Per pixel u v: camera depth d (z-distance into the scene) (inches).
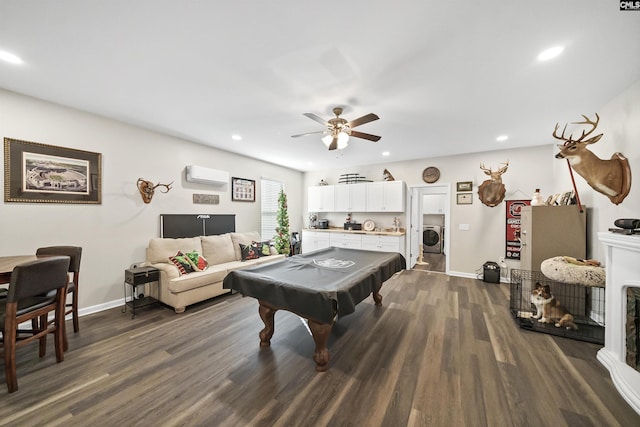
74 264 101.6
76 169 116.4
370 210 226.7
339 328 107.7
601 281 93.5
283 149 185.8
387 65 80.1
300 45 71.3
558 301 114.6
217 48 72.9
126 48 72.9
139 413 61.6
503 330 105.4
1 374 75.3
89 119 120.0
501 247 181.8
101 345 92.9
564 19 60.1
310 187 260.8
